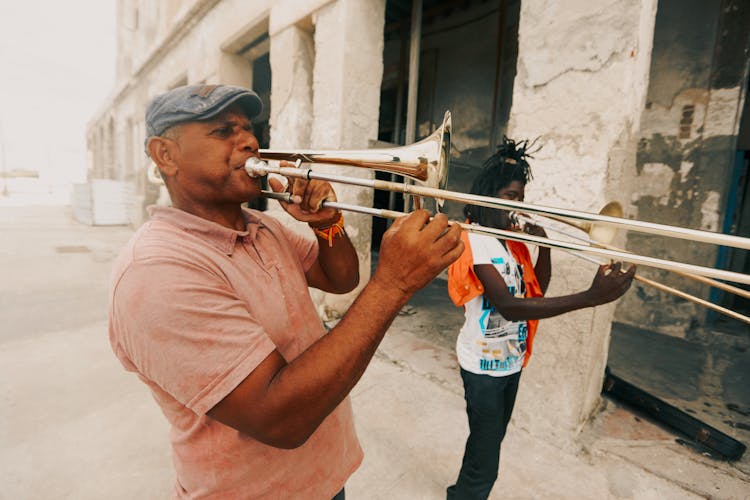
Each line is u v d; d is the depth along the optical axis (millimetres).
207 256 713
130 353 641
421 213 666
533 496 1767
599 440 2100
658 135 4023
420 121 6934
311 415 625
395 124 7176
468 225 838
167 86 8391
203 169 756
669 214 4031
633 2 1710
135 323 602
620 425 2234
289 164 863
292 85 4148
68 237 9195
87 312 4105
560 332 2039
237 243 813
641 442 2094
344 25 3404
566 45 1921
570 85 1921
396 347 3314
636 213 4211
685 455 2008
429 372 2875
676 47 3863
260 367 616
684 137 3895
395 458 2004
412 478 1877
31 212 15086
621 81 1766
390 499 1757
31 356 3094
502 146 1476
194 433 762
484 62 5953
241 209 919
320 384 611
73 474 1875
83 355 3117
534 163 2078
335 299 3842
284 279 875
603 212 1186
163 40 7867
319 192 956
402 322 3975
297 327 862
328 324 3721
